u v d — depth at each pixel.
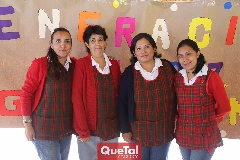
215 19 2.49
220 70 2.58
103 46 2.06
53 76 1.97
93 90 2.02
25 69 2.58
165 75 2.03
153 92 1.98
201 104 1.92
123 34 2.55
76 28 2.53
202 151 1.98
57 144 2.12
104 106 2.05
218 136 2.00
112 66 2.10
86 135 2.05
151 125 2.02
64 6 2.49
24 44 2.54
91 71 2.02
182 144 2.02
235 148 2.87
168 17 2.51
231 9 2.47
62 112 2.05
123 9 2.51
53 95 2.00
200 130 1.94
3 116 2.63
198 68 1.92
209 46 2.54
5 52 2.54
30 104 2.02
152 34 2.54
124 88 2.04
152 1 2.49
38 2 2.48
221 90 1.92
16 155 2.73
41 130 2.05
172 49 2.56
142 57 1.99
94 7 2.50
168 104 2.03
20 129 2.96
